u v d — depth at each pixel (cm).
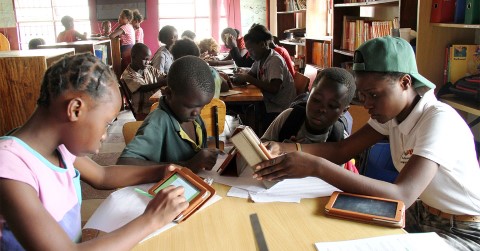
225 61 539
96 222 102
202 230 96
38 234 76
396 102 116
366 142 147
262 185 121
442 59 243
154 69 431
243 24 843
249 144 114
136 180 124
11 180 77
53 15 826
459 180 121
